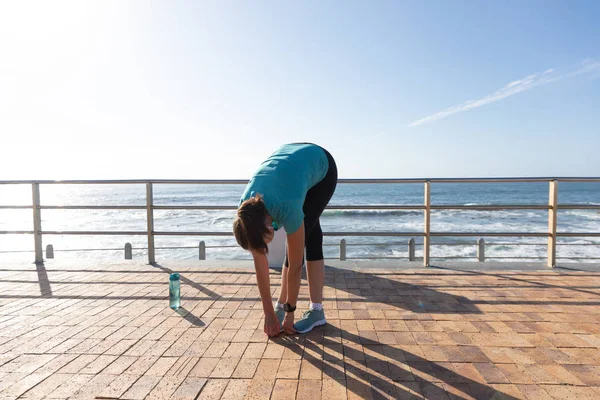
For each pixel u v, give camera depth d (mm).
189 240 18219
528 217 25422
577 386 1892
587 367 2082
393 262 4773
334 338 2496
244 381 1965
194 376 2020
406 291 3543
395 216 26750
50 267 4641
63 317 2918
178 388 1901
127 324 2768
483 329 2623
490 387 1887
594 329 2609
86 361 2195
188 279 4039
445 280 3936
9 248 16781
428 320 2801
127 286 3787
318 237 2709
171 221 26000
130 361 2195
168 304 3219
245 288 3688
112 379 1992
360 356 2232
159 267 4617
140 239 19109
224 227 22469
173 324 2760
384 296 3389
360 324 2736
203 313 2994
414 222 23469
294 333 2533
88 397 1824
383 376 2002
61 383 1954
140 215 32406
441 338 2479
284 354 2270
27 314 2986
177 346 2389
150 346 2395
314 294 2695
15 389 1896
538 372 2031
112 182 4797
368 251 14336
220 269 4492
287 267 2703
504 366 2098
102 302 3279
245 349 2342
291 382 1951
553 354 2238
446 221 23734
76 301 3311
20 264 4832
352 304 3176
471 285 3736
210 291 3592
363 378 1983
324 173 2543
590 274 4152
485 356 2221
